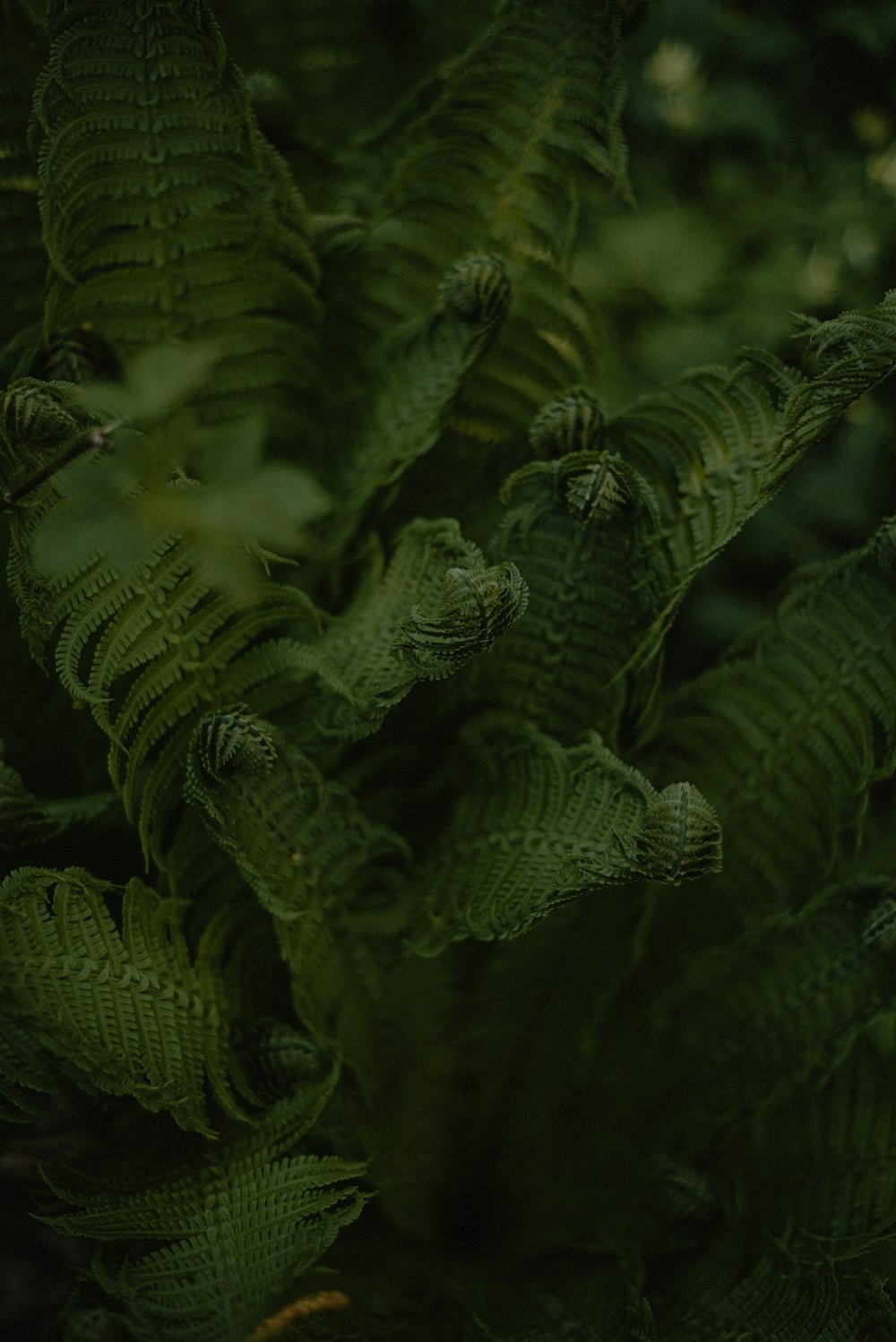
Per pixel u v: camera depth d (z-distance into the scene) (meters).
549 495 1.09
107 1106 1.10
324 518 1.18
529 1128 1.21
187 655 1.04
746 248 1.57
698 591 1.44
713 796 1.17
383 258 1.17
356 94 1.33
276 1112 1.06
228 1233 1.02
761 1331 1.07
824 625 1.12
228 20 1.22
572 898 1.04
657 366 1.44
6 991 1.00
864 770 1.13
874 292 1.54
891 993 1.11
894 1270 1.11
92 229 1.07
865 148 1.64
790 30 1.62
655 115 1.63
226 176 1.08
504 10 1.08
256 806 1.07
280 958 1.15
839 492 1.45
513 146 1.11
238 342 1.13
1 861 1.10
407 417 1.14
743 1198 1.13
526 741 1.11
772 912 1.17
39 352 1.09
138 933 1.04
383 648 1.08
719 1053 1.17
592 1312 1.10
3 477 1.00
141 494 0.90
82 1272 1.03
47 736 1.15
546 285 1.16
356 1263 1.13
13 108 1.08
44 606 1.00
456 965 1.20
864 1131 1.12
